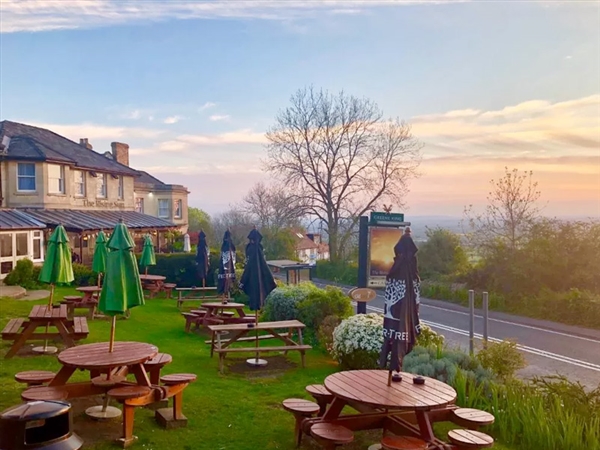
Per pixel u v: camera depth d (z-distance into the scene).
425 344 11.96
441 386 7.22
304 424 7.11
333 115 47.66
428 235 32.09
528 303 23.03
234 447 7.21
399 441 6.30
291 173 48.78
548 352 15.26
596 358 14.50
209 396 9.40
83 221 30.73
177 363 11.84
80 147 38.97
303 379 10.90
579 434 7.45
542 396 8.66
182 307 20.89
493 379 9.82
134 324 16.42
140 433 7.51
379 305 25.11
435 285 28.45
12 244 24.94
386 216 14.77
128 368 8.26
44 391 7.09
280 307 16.50
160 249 38.62
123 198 39.75
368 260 14.55
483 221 28.05
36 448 4.47
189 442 7.31
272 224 51.91
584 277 23.75
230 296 22.73
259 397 9.54
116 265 7.89
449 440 6.63
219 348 11.44
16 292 20.47
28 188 30.31
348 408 9.13
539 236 25.23
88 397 8.88
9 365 10.81
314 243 61.22
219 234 63.00
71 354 7.80
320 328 14.23
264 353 13.27
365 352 11.36
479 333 18.30
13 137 32.03
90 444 7.02
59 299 20.27
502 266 25.84
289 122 48.56
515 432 7.98
